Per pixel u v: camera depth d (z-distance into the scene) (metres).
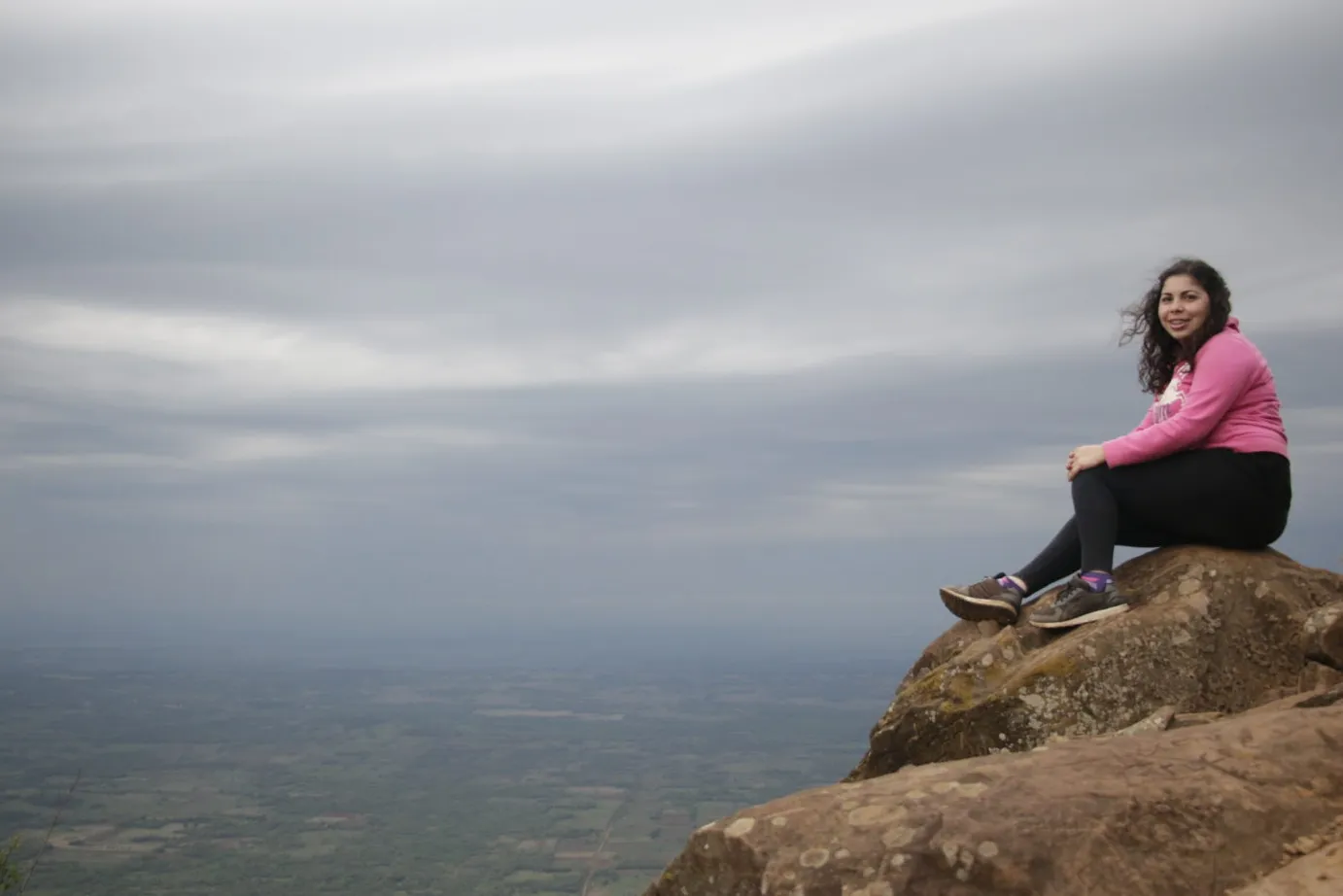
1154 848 2.60
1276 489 4.95
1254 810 2.66
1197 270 5.09
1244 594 4.87
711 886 3.01
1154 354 5.46
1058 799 2.77
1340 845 2.51
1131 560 5.35
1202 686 4.68
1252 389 5.00
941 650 5.71
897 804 2.92
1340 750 2.82
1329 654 4.22
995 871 2.62
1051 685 4.68
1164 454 5.01
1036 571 5.46
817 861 2.83
